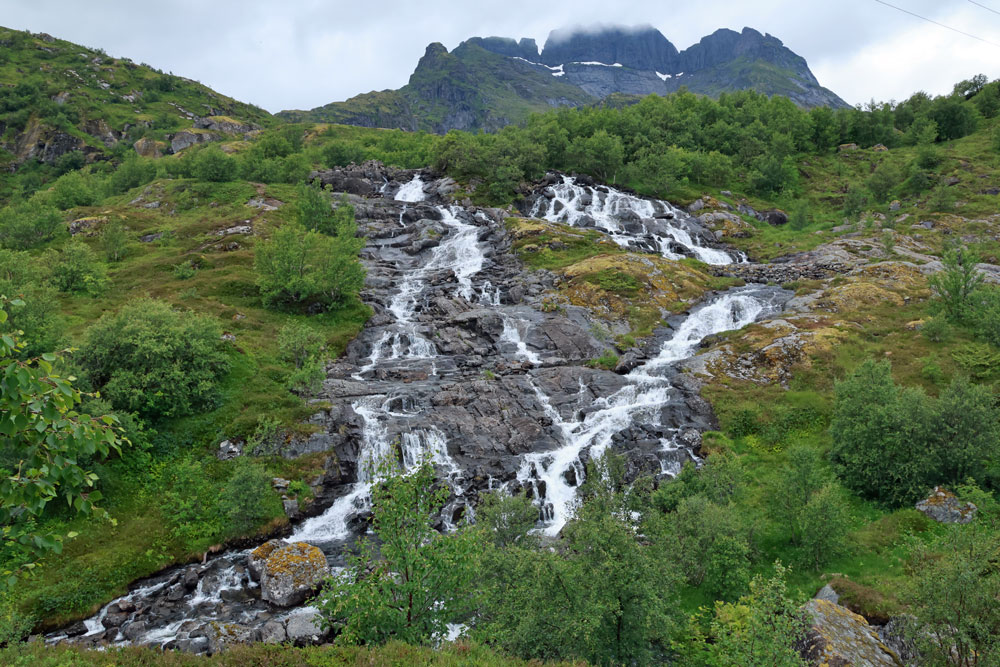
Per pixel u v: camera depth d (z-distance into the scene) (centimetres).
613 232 8381
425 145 14238
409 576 1650
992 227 7938
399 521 1678
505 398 4416
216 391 4038
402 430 3947
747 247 8206
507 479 3725
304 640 2322
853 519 3030
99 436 951
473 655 1614
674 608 2120
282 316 5716
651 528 2695
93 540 2955
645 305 5975
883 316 5281
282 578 2659
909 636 1777
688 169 10912
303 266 5953
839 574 2573
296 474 3616
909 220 8550
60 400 895
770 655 1577
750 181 11062
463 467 3800
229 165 10319
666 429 4144
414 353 5403
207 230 8088
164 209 9069
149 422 3681
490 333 5544
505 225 8394
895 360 4491
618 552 1855
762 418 4106
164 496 3294
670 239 8394
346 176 10625
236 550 3119
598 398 4509
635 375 4806
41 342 3888
